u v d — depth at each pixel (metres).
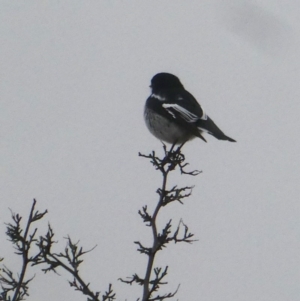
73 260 9.22
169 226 9.94
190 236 9.92
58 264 9.13
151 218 10.52
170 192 10.80
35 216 8.99
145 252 9.77
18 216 8.98
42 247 9.04
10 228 8.91
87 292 9.20
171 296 9.44
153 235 10.05
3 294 8.95
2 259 8.98
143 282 9.62
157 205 10.67
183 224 9.96
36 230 8.98
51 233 9.09
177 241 9.91
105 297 9.23
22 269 8.85
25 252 8.88
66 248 9.27
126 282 9.60
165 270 9.50
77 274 9.16
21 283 8.79
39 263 9.05
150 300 9.39
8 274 9.04
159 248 9.79
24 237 8.89
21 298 8.82
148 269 9.62
